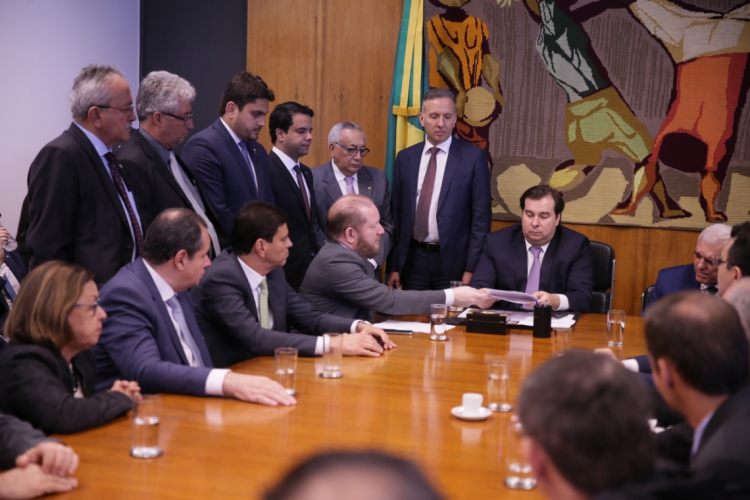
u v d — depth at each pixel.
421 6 5.07
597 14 4.95
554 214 3.96
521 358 2.79
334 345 2.45
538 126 5.11
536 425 1.02
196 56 5.59
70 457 1.54
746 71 4.77
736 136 4.82
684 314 1.39
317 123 5.46
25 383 1.85
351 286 3.35
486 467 1.67
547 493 1.05
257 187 4.15
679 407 1.44
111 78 3.00
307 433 1.87
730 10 4.75
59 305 1.92
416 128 5.10
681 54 4.86
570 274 3.97
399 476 0.42
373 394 2.25
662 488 0.97
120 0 5.37
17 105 4.60
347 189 4.70
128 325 2.35
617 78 4.96
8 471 1.52
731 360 1.36
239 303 2.87
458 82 5.17
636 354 2.92
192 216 2.53
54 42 4.83
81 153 2.93
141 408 1.69
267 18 5.45
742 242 2.60
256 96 3.96
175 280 2.51
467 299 3.40
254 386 2.14
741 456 1.22
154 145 3.50
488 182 4.73
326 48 5.39
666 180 4.96
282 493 0.42
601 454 0.98
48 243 2.84
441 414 2.06
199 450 1.74
